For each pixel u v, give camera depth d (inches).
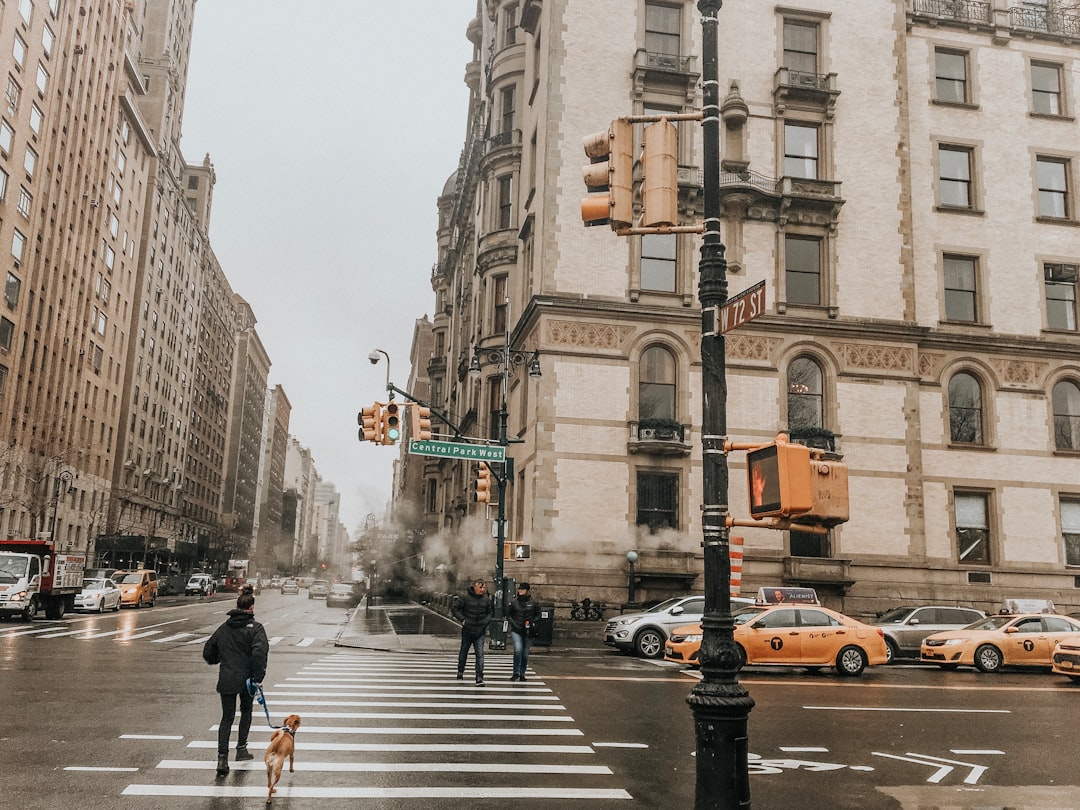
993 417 1205.7
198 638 924.0
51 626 1045.2
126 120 2812.5
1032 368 1230.3
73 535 2418.8
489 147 1524.4
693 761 359.6
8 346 1937.7
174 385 3654.0
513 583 978.1
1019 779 342.0
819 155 1208.8
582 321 1109.7
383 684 581.9
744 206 1162.6
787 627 737.6
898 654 898.7
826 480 253.0
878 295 1181.7
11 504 1950.1
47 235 2134.6
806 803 299.7
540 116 1223.5
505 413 933.8
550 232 1126.4
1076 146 1314.0
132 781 302.4
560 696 545.0
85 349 2471.7
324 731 406.6
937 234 1250.0
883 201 1207.6
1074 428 1235.2
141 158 3021.7
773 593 941.8
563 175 1141.7
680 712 489.1
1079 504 1213.1
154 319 3284.9
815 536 1115.3
